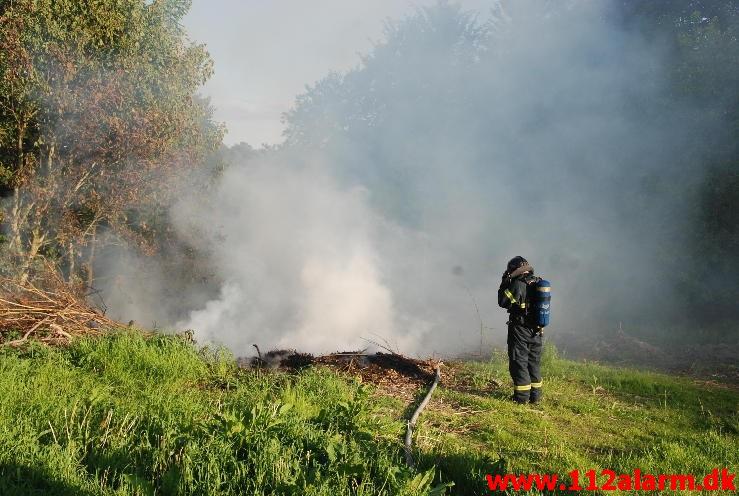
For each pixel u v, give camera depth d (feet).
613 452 16.94
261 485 11.70
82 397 15.47
